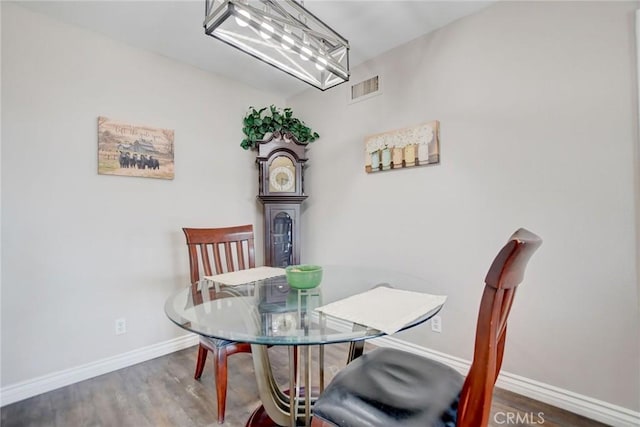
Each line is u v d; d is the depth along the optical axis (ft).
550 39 5.65
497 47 6.27
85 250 6.87
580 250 5.36
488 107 6.39
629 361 4.93
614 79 5.04
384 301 4.18
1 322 5.91
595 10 5.21
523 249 2.35
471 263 6.64
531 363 5.85
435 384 3.50
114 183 7.28
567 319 5.48
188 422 5.30
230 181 9.46
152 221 7.87
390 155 7.94
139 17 6.61
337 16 6.68
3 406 5.82
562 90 5.53
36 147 6.30
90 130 6.95
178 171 8.35
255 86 10.04
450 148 6.93
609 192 5.10
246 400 5.94
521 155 5.98
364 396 3.29
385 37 7.47
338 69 5.49
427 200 7.33
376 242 8.36
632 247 4.91
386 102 8.12
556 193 5.60
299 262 9.52
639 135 4.83
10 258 6.02
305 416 4.57
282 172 9.52
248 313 4.08
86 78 6.92
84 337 6.82
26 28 6.21
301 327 3.55
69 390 6.32
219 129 9.25
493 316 2.49
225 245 7.09
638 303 4.87
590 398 5.25
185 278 8.40
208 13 4.37
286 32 4.57
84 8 6.29
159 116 8.04
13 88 6.06
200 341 6.32
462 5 6.38
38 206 6.31
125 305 7.40
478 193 6.53
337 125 9.34
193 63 8.59
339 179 9.29
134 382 6.62
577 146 5.39
